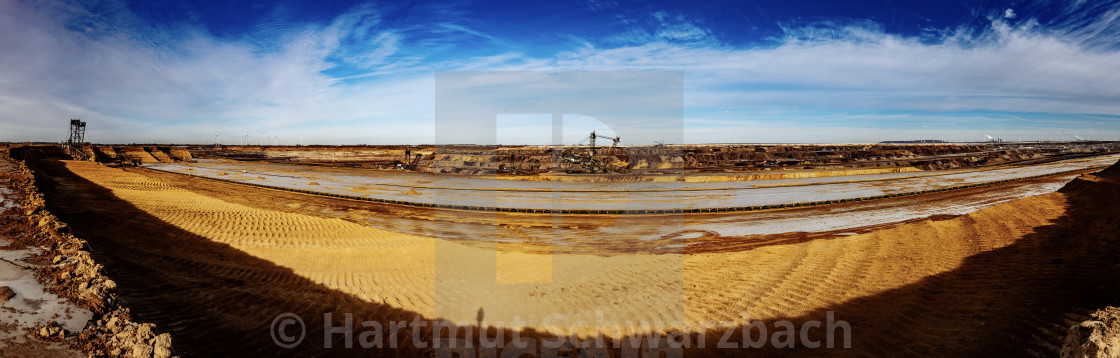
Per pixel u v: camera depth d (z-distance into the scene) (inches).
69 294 226.7
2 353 166.4
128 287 280.4
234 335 239.8
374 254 425.7
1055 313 243.8
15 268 252.8
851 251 440.5
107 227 479.5
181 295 285.1
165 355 189.5
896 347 229.6
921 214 781.9
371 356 228.5
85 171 1389.0
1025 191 1034.1
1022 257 374.0
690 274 371.9
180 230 487.8
